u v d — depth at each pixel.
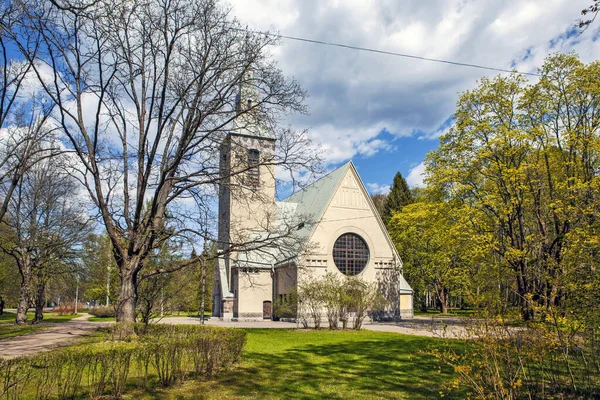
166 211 19.75
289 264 38.16
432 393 10.24
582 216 17.41
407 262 56.19
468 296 8.91
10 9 15.68
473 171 30.84
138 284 19.84
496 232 29.66
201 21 18.30
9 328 30.52
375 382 11.56
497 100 30.16
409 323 36.03
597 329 8.58
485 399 8.00
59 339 22.38
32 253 35.69
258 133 21.12
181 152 17.83
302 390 10.65
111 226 18.31
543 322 8.69
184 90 17.98
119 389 9.84
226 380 11.66
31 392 9.51
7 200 19.22
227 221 21.62
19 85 18.75
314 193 45.84
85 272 36.94
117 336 16.22
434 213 32.78
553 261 10.64
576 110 28.86
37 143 24.11
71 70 17.94
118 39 18.36
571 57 28.17
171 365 11.56
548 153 28.06
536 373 9.27
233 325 35.16
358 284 30.73
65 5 12.93
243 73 18.34
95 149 18.70
